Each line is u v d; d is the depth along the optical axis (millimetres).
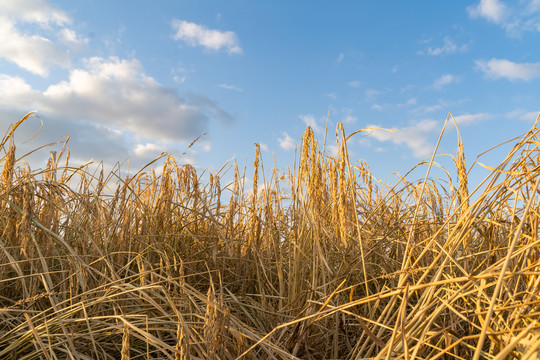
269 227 3443
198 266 3902
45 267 2406
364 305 2797
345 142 2686
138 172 4020
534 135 1866
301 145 3107
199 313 2170
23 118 3117
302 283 2939
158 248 3451
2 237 2910
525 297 1751
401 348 1779
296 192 3176
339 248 2900
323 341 2688
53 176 3762
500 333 1416
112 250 3441
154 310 2490
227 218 3900
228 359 2020
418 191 3744
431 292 1935
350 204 2951
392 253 3783
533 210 2008
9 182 2832
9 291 3010
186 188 4230
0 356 2068
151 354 2451
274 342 2428
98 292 2615
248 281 3607
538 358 1227
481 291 1737
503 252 2414
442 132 2379
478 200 1876
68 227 3447
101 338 2402
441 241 2955
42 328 2234
